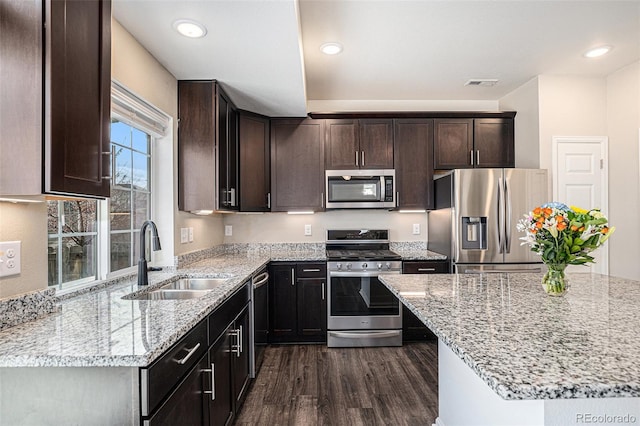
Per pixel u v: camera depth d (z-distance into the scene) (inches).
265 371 110.3
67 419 39.6
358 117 144.8
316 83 136.9
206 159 106.0
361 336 131.0
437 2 84.8
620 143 128.8
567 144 132.3
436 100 157.3
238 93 116.4
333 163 144.4
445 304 58.7
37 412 39.7
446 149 145.6
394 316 132.6
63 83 42.8
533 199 126.9
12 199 47.1
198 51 86.6
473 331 45.0
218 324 67.1
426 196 145.3
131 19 72.3
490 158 146.2
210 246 136.3
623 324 47.9
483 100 157.8
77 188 45.6
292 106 130.3
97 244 75.9
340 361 118.0
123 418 39.2
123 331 46.2
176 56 89.4
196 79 104.6
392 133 145.3
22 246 50.4
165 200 101.2
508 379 31.7
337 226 157.6
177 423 47.3
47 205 57.2
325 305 134.0
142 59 84.4
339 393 96.3
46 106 40.4
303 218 157.4
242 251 155.3
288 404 90.7
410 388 99.0
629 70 125.0
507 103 151.8
